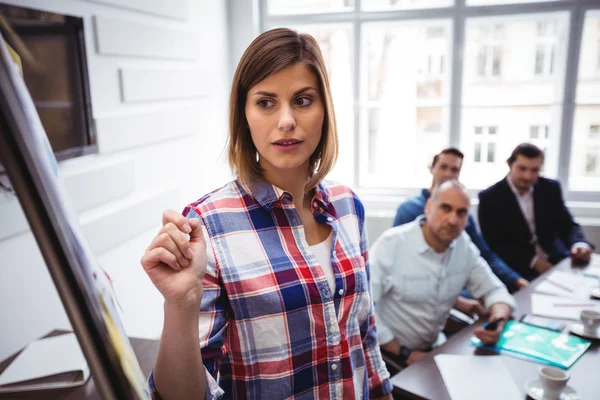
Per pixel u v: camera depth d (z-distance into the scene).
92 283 0.32
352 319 0.84
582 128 3.44
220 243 0.72
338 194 0.93
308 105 0.75
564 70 3.37
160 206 2.45
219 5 3.35
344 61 3.69
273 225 0.77
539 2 3.29
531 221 2.82
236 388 0.73
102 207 1.97
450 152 2.56
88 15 1.85
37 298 1.58
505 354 1.39
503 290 1.82
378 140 3.77
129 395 0.33
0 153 0.27
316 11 3.68
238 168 0.79
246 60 0.73
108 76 2.01
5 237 1.42
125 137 2.11
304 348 0.75
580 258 2.37
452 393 1.17
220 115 3.40
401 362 1.75
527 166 2.62
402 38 3.58
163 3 2.47
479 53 3.49
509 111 3.53
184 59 2.74
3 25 0.36
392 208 3.69
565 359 1.35
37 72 1.53
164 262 0.54
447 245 1.84
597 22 3.26
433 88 3.62
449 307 1.91
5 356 1.44
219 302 0.70
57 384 1.05
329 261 0.82
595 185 3.49
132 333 2.22
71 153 1.72
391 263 1.88
